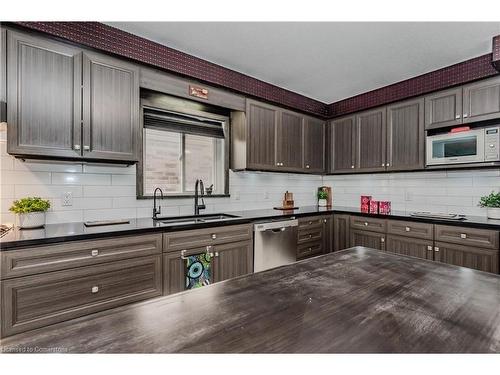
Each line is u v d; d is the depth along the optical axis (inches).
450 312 32.1
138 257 79.9
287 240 121.3
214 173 130.3
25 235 68.6
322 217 140.6
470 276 44.1
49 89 74.8
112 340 25.5
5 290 61.4
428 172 132.6
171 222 98.2
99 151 82.9
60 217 87.5
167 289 85.6
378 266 49.5
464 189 121.0
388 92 137.4
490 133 99.7
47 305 66.3
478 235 95.9
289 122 141.1
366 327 28.7
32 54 72.5
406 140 125.9
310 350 24.7
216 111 126.0
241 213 126.9
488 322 29.9
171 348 24.5
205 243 94.8
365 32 91.0
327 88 141.8
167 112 112.8
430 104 117.9
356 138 147.2
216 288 39.0
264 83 134.2
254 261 109.4
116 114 86.4
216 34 93.4
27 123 71.6
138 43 94.5
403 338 26.8
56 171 86.7
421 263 51.4
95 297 72.7
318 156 156.3
